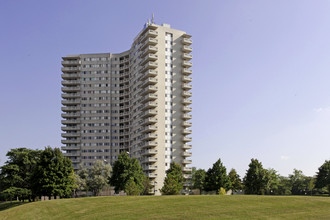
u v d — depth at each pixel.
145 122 141.25
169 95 145.50
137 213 50.03
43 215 56.03
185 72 149.50
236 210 50.75
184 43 152.38
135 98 156.12
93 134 166.12
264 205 54.91
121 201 62.38
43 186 80.19
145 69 147.50
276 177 154.75
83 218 49.31
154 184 133.75
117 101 169.12
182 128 145.38
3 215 60.50
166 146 140.25
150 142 136.88
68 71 173.75
